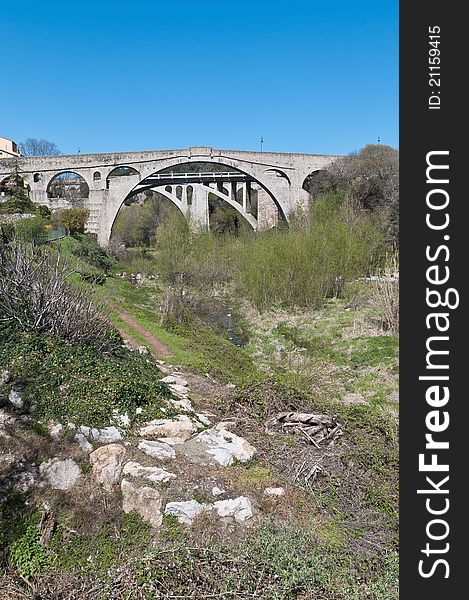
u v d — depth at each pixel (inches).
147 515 251.1
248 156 2071.9
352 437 348.8
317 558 224.2
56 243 1165.7
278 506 261.4
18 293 410.6
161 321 782.5
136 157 2038.6
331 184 1870.1
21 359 342.3
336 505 274.2
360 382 538.6
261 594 209.2
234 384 513.3
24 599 211.2
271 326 866.8
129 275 1369.3
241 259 1195.3
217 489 264.4
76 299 442.6
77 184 3019.2
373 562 231.3
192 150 2037.4
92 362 373.4
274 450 323.9
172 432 319.3
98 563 231.1
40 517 244.4
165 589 211.9
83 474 269.1
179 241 1318.9
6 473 258.8
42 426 290.5
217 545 231.1
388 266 1001.5
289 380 515.2
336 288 1040.8
